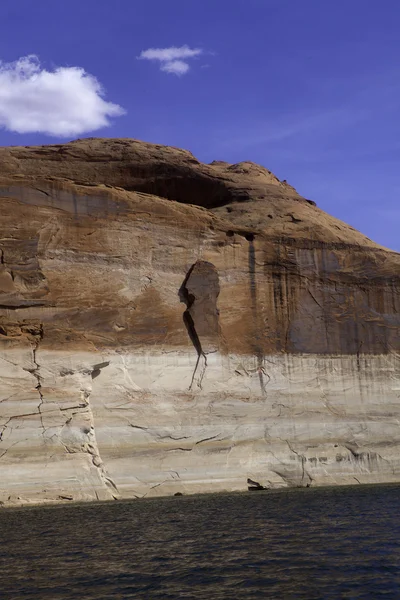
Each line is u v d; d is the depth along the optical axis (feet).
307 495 100.63
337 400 120.67
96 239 106.93
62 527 73.72
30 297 100.17
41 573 55.93
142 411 103.76
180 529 72.59
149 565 57.98
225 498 98.02
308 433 116.47
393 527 73.46
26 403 94.53
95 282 105.29
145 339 107.14
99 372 102.22
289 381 117.39
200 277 112.88
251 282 118.11
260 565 57.93
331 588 51.78
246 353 114.83
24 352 96.53
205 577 54.60
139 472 101.50
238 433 110.52
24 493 91.56
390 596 49.88
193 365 109.91
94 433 98.99
